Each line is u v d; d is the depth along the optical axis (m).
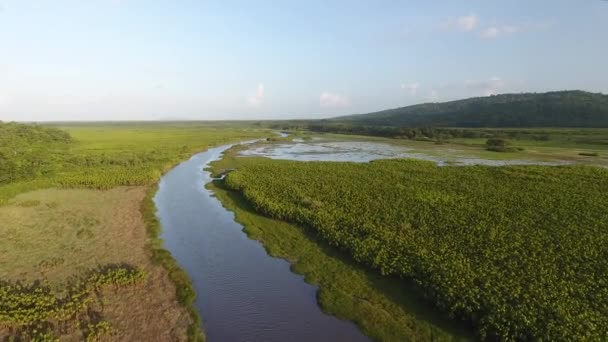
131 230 29.86
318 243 26.17
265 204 33.84
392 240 24.47
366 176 48.22
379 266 21.70
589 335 14.62
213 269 23.09
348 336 16.44
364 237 25.34
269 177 47.28
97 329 16.48
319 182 43.91
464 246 23.92
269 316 17.97
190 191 44.47
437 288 18.25
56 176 49.00
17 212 34.28
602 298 17.56
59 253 25.22
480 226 27.52
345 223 28.08
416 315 17.59
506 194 37.97
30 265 23.33
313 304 19.02
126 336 16.36
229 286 20.91
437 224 28.09
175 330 16.81
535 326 15.23
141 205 37.12
